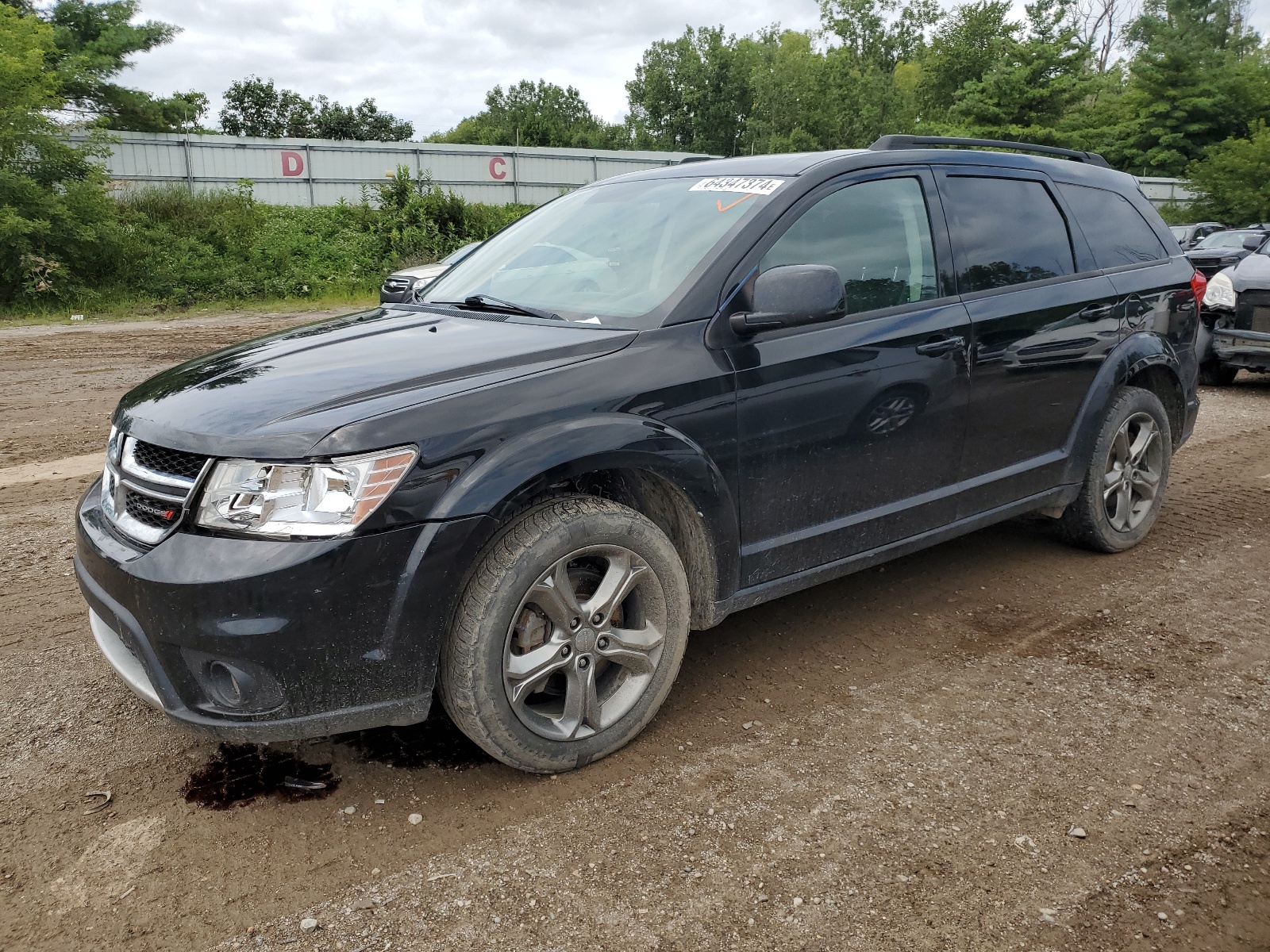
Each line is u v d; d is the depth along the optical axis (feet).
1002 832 7.50
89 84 96.99
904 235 10.83
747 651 10.99
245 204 86.84
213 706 7.33
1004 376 11.48
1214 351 27.86
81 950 6.34
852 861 7.18
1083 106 151.53
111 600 7.65
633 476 9.11
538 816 7.84
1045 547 14.46
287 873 7.14
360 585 7.14
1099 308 12.71
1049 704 9.59
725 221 9.84
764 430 9.27
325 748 8.95
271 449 7.11
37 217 63.93
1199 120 145.69
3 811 7.98
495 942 6.39
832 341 9.73
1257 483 17.94
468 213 88.84
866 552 10.61
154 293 68.39
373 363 8.43
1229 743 8.82
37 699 9.95
